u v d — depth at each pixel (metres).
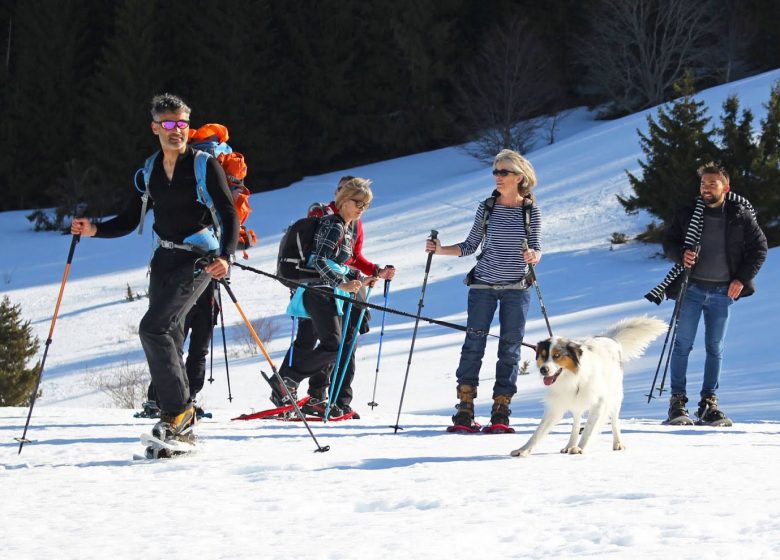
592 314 21.23
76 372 22.02
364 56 62.16
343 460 6.14
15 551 3.82
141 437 6.31
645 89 57.38
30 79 59.06
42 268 40.47
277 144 59.69
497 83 56.84
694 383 14.09
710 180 9.84
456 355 18.75
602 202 35.88
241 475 5.66
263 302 28.12
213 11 59.19
